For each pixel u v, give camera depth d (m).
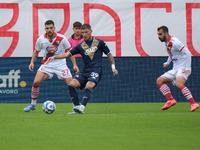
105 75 41.72
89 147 15.69
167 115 26.11
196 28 41.34
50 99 41.50
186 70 30.44
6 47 40.47
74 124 21.77
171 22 41.25
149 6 41.12
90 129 20.06
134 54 41.31
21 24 40.53
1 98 40.94
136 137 17.86
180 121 22.97
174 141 16.91
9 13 40.34
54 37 31.11
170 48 30.88
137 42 41.22
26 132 19.23
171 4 41.22
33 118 24.62
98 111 31.62
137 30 41.16
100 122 22.53
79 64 41.19
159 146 15.84
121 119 23.86
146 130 19.75
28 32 40.59
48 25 30.39
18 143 16.58
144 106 36.84
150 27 41.19
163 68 41.88
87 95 27.69
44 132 19.20
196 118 24.38
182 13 41.25
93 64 28.14
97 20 40.91
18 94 41.12
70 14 40.69
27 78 41.09
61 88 41.62
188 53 30.27
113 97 41.81
